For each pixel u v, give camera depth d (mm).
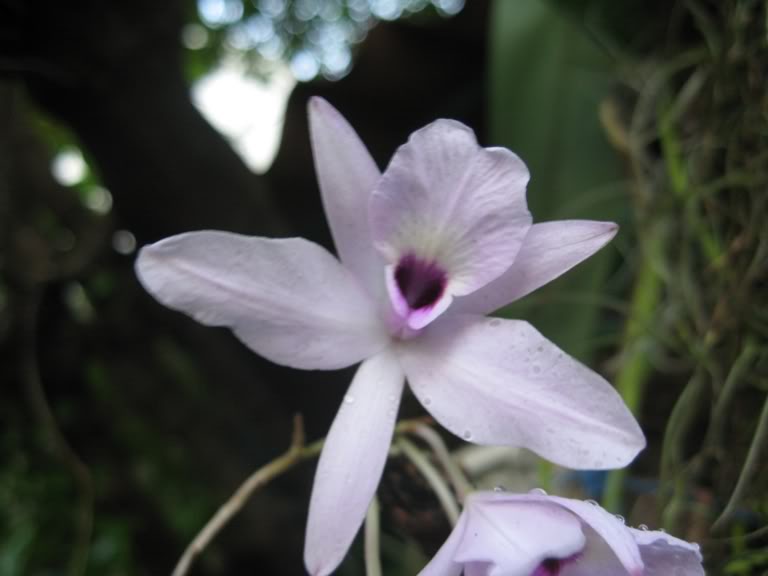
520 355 94
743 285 130
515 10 159
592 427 87
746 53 137
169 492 316
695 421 142
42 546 321
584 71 157
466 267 99
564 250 97
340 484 91
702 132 149
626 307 144
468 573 86
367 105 230
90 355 333
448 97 227
